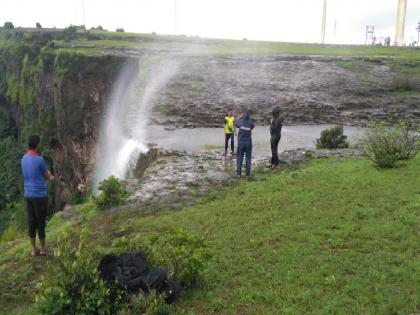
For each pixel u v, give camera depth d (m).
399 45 70.62
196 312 5.57
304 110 32.31
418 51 57.00
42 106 48.06
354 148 17.81
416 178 11.18
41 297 5.27
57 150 43.12
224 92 35.84
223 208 9.97
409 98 36.22
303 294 5.72
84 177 35.19
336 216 8.68
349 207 9.20
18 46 59.03
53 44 52.94
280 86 38.03
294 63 45.47
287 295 5.79
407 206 8.98
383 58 47.28
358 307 5.37
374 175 11.78
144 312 5.22
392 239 7.41
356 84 38.97
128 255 5.88
